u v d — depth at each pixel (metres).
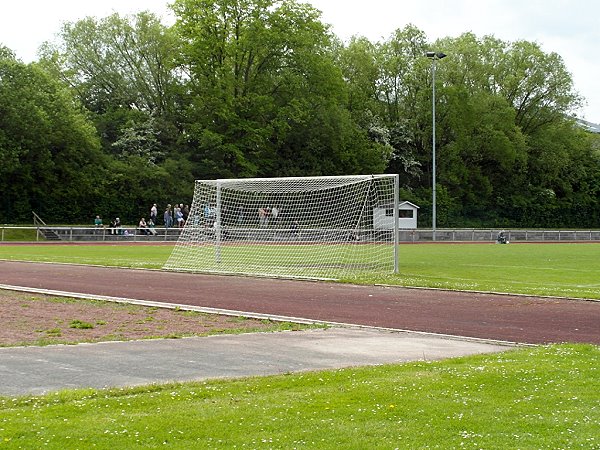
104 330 13.71
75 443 6.03
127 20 74.62
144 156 69.81
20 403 7.47
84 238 52.19
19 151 56.56
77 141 61.97
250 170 67.69
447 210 80.62
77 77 74.62
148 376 9.20
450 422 6.81
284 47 70.56
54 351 11.07
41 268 27.72
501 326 14.79
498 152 82.06
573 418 7.02
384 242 40.88
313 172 73.81
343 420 6.83
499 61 87.12
